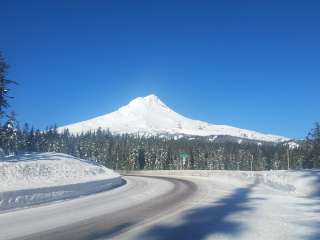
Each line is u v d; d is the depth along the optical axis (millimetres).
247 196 22188
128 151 119688
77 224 12430
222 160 128875
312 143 67500
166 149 127188
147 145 129000
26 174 26641
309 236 10828
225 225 12469
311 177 26156
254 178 34531
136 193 24031
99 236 10625
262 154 137375
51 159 34969
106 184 29188
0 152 41906
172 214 14836
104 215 14461
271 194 23453
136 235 10805
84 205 17516
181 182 35125
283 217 14102
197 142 145750
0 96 38594
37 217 13703
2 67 38625
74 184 22469
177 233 11148
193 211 15719
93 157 120250
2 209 15695
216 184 32250
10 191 16609
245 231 11492
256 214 14875
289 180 27609
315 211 15734
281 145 138250
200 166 125812
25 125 80125
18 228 11547
